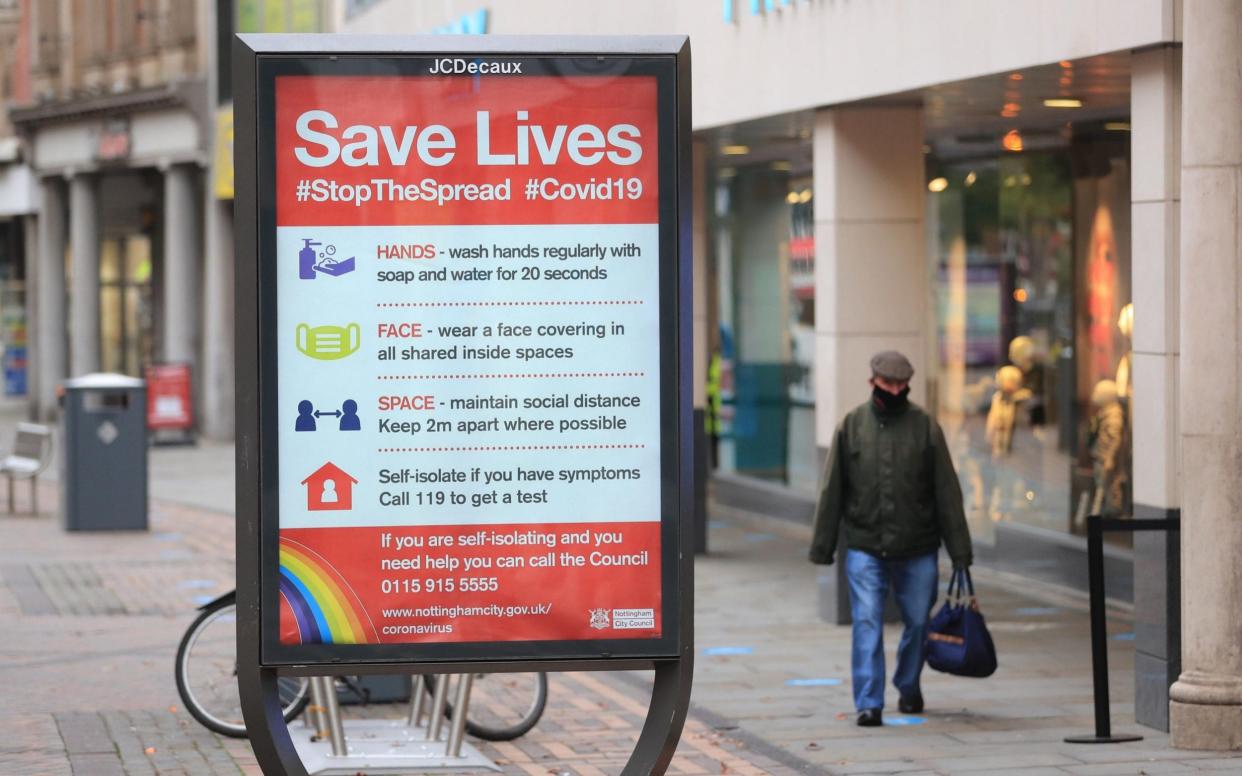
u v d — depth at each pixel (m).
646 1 17.50
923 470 10.71
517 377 7.41
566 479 7.44
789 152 19.16
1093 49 10.61
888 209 14.38
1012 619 14.57
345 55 7.30
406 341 7.36
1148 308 10.23
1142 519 9.92
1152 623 10.28
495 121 7.36
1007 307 17.08
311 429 7.34
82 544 20.81
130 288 43.88
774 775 9.27
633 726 10.64
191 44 39.06
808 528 20.97
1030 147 16.59
